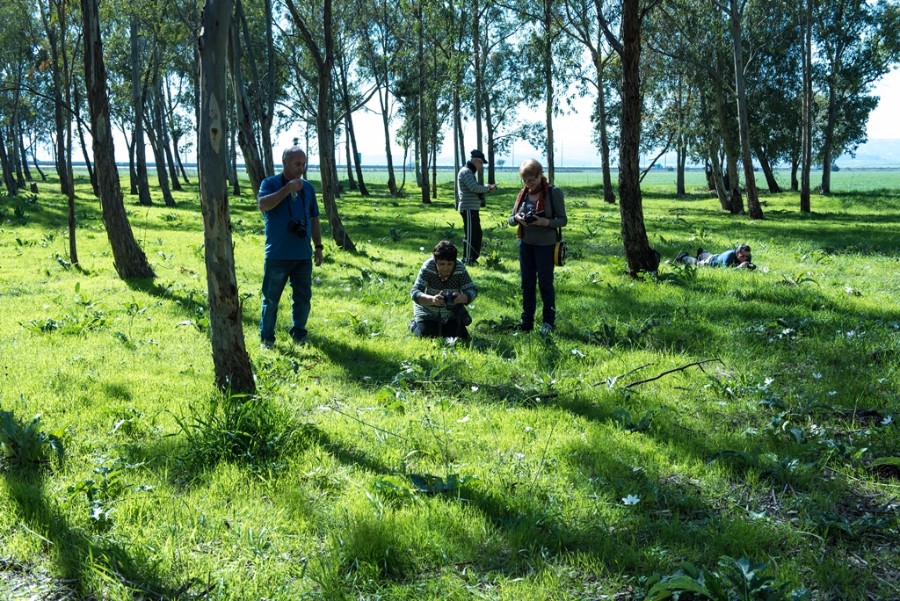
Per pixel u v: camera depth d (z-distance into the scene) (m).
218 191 4.99
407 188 58.53
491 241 16.53
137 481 3.94
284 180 6.97
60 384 5.59
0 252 13.87
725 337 7.35
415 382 5.95
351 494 3.83
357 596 2.97
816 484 4.05
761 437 4.71
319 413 5.20
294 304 7.32
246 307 8.86
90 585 3.01
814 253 14.72
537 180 7.65
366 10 41.81
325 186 14.71
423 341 7.27
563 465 4.25
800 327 7.74
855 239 18.81
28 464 4.17
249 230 18.39
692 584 2.79
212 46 4.83
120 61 41.25
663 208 36.59
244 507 3.69
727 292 9.96
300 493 3.82
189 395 5.41
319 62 14.37
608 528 3.56
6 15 36.47
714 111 35.00
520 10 32.62
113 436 4.60
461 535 3.42
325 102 14.45
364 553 3.22
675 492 3.97
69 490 3.70
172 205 32.12
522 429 4.84
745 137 28.09
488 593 3.01
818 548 3.38
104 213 10.98
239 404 4.72
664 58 35.00
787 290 10.00
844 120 49.91
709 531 3.50
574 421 5.00
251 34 40.22
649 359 6.61
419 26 29.42
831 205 36.75
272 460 4.28
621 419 4.99
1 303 9.02
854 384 5.75
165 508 3.64
